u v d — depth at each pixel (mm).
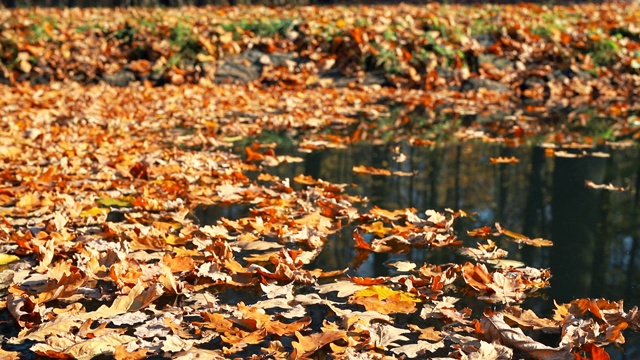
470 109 9016
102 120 7859
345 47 10812
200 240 3793
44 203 4496
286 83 10492
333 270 3510
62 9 18125
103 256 3496
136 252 3645
